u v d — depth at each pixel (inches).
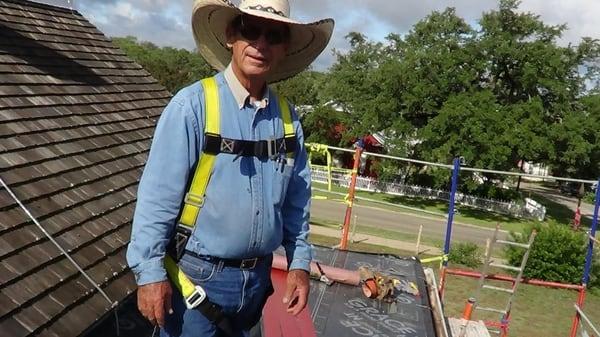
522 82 1387.8
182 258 80.0
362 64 1540.4
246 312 86.0
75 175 278.1
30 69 340.5
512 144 1277.1
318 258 384.5
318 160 1612.9
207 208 78.0
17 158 253.9
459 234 1097.4
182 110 76.4
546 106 1434.5
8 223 215.2
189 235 79.0
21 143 266.2
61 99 337.4
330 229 953.5
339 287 316.2
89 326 201.8
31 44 372.8
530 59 1384.1
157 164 76.0
